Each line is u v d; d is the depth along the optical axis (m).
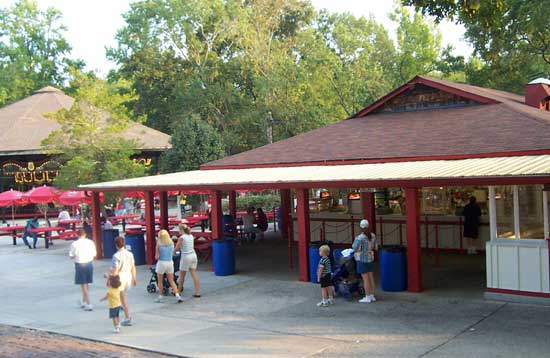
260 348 9.34
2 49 65.19
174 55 54.09
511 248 11.64
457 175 11.69
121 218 30.81
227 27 49.47
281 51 49.16
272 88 40.38
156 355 9.33
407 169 14.18
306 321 10.93
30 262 20.61
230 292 14.00
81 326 11.40
